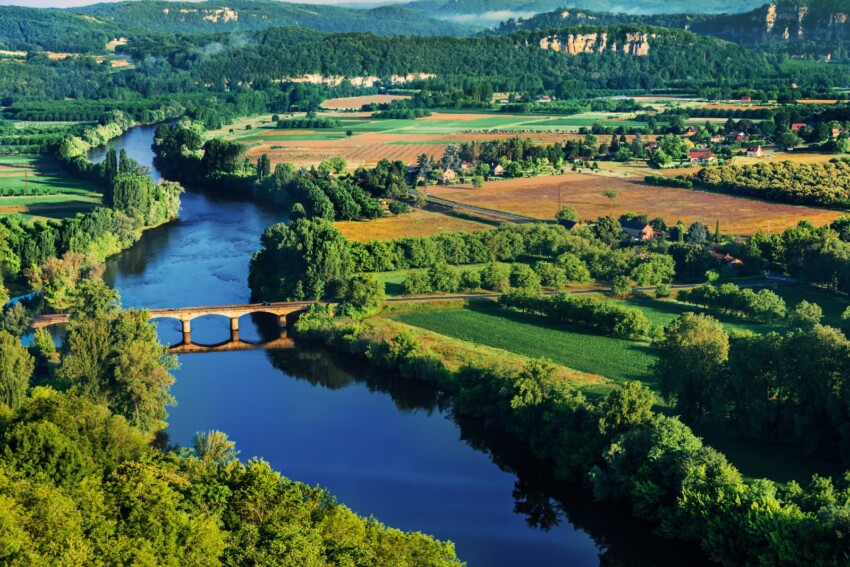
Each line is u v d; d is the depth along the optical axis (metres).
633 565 171.62
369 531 145.00
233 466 154.88
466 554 174.12
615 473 183.38
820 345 198.12
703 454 176.50
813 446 194.00
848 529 143.62
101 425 169.62
